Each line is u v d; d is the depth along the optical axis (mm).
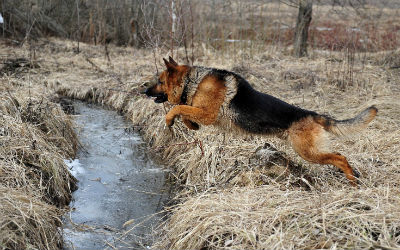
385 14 17625
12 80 7770
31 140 5266
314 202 3918
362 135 5711
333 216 3631
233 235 3721
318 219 3650
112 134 7434
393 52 10844
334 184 4648
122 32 14586
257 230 3623
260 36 12031
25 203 4043
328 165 5066
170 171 6125
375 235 3430
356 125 4496
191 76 4797
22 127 5371
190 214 4145
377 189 4051
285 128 4590
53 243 3994
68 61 11055
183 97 4898
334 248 3160
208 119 4746
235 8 13602
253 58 10945
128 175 5953
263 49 11945
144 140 7238
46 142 5695
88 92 9289
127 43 14195
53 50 12102
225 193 4559
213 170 5352
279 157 5066
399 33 13648
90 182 5633
